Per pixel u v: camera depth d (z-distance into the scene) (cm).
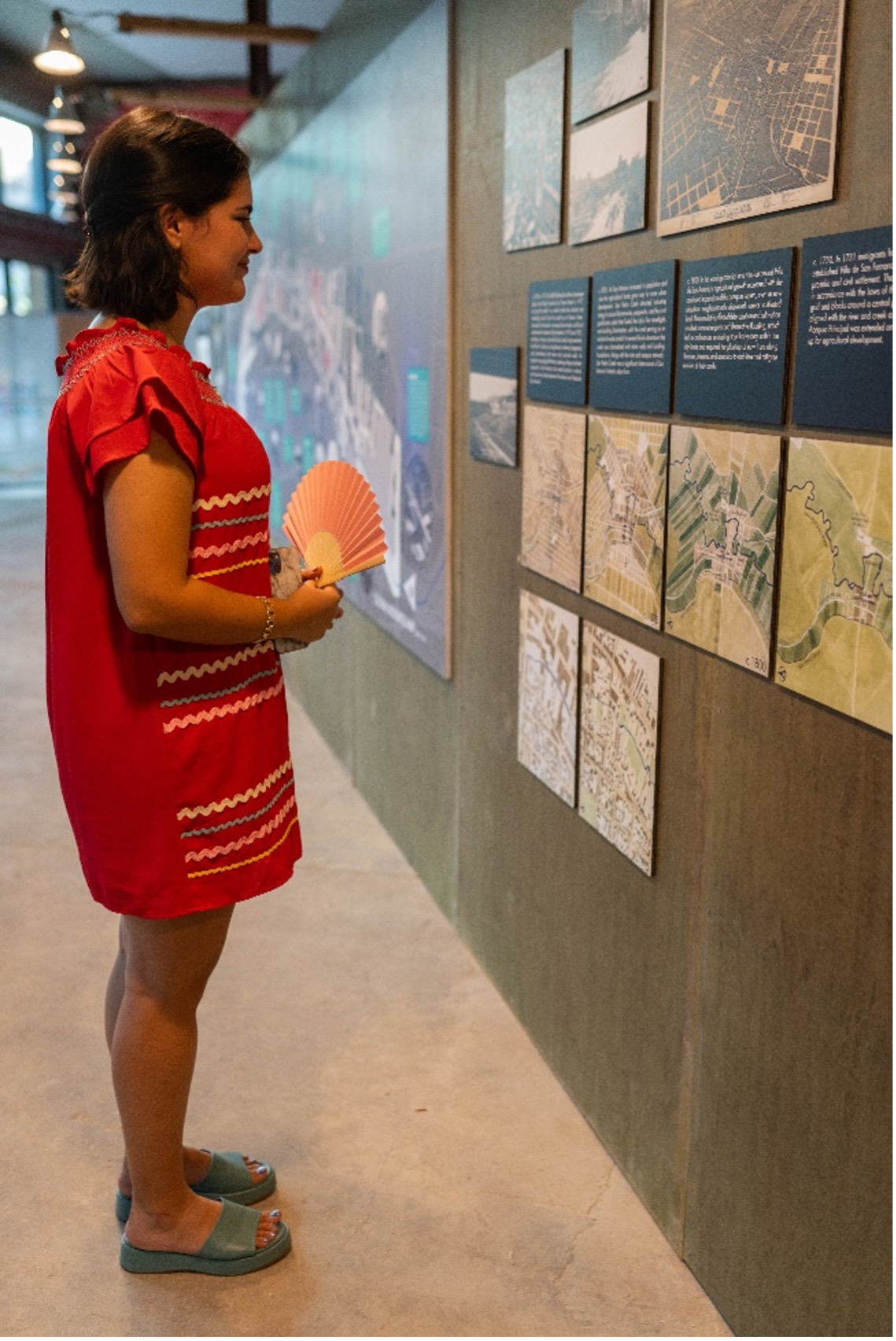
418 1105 235
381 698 376
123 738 160
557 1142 224
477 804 287
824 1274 152
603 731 211
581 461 210
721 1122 177
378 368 351
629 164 187
